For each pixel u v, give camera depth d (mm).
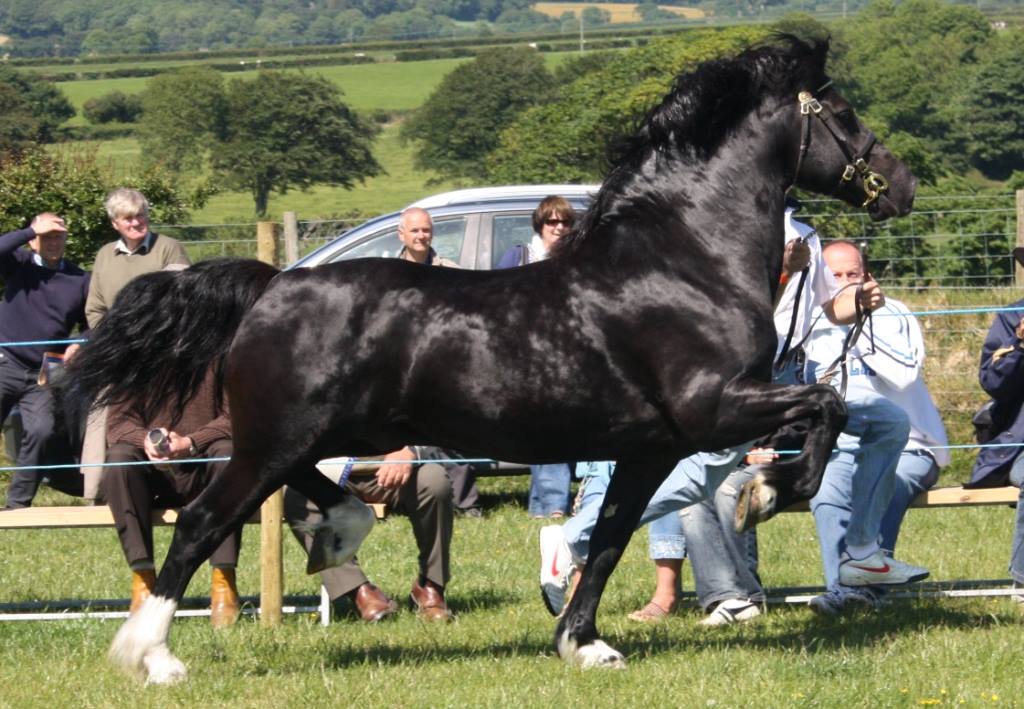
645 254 7871
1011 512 14516
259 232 10008
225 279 8172
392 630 9672
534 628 9641
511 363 7773
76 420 8586
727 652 8453
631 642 8984
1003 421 10164
